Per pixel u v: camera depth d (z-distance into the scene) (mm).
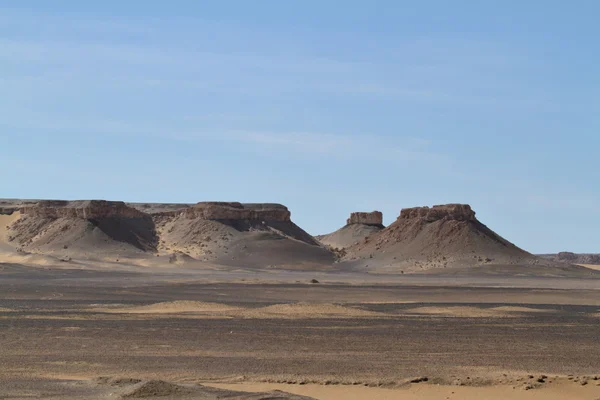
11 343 52000
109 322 66375
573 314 85500
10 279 140000
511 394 35250
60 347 50594
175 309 79188
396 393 35312
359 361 46469
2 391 33625
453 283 154625
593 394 35375
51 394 32938
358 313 78500
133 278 154250
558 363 47312
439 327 67375
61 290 111500
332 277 175625
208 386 34875
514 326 69750
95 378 37406
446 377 39188
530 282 165625
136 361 45062
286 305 81188
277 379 38719
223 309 79625
